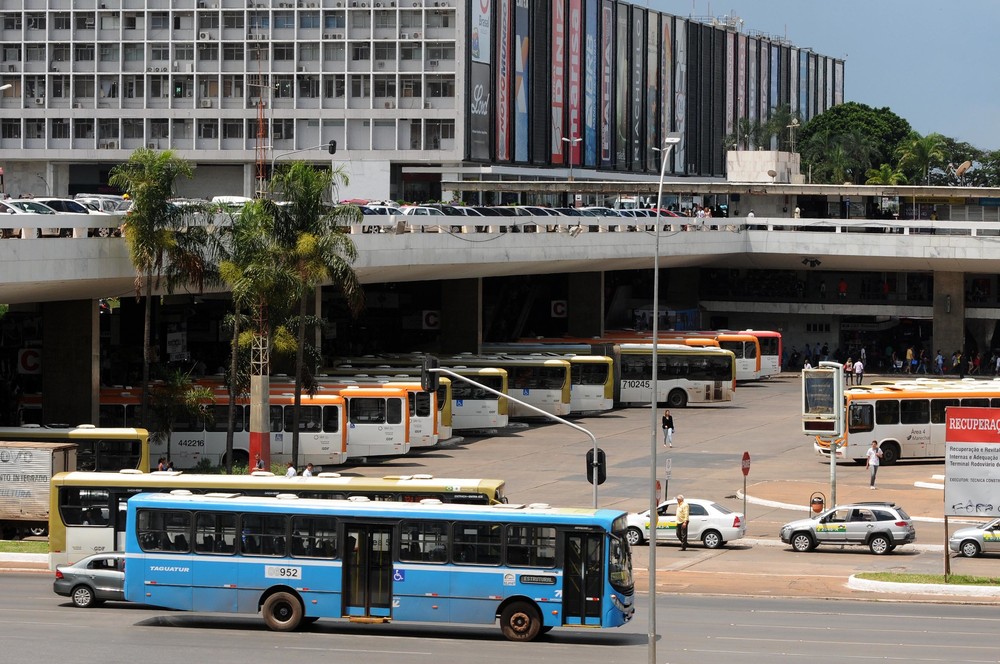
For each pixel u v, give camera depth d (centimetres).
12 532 6444
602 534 4388
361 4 17838
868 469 8462
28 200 8881
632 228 12288
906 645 4188
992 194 13850
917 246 13375
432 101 17912
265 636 4406
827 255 13762
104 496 5562
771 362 13238
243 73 18012
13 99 18262
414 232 9588
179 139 18150
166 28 18000
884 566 5841
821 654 4041
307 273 7781
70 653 3972
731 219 13812
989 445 5209
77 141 18262
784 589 5353
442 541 4466
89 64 18125
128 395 8488
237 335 7756
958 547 6131
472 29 17938
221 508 4612
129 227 7219
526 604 4381
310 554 4541
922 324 14900
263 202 7725
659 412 11331
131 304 11550
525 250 10781
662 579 5566
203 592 4597
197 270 7531
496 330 13988
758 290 15312
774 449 9319
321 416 8269
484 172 18138
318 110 18012
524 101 19288
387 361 10412
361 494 5138
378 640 4356
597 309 14012
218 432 8244
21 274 6538
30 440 6688
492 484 5100
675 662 3916
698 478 8144
